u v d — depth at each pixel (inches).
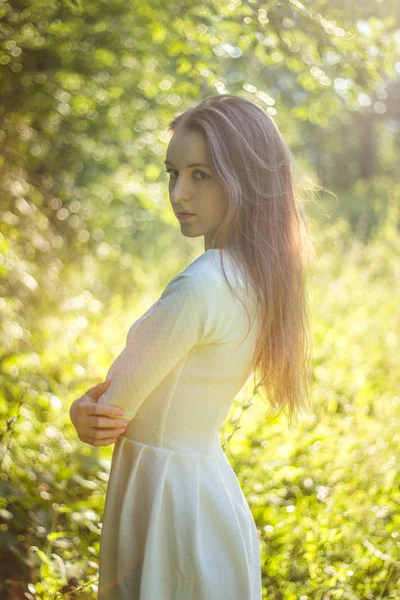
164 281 293.7
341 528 113.9
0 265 153.5
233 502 71.0
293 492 134.8
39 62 219.5
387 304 252.5
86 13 201.2
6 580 108.7
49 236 237.5
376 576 104.5
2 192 206.4
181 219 70.2
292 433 147.0
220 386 68.1
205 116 68.0
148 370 64.1
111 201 299.0
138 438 68.4
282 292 69.3
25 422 134.7
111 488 69.2
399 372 196.5
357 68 163.8
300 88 254.8
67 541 111.1
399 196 357.4
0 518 119.4
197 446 68.6
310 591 100.9
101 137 265.3
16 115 225.9
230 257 67.2
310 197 75.8
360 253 289.0
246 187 67.9
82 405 66.4
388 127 833.5
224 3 162.1
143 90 235.6
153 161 274.2
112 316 219.0
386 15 160.9
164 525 66.4
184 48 174.4
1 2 172.9
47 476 125.0
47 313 213.2
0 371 155.9
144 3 178.1
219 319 64.8
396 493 129.0
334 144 829.2
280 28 151.3
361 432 154.8
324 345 205.6
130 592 66.9
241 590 68.2
